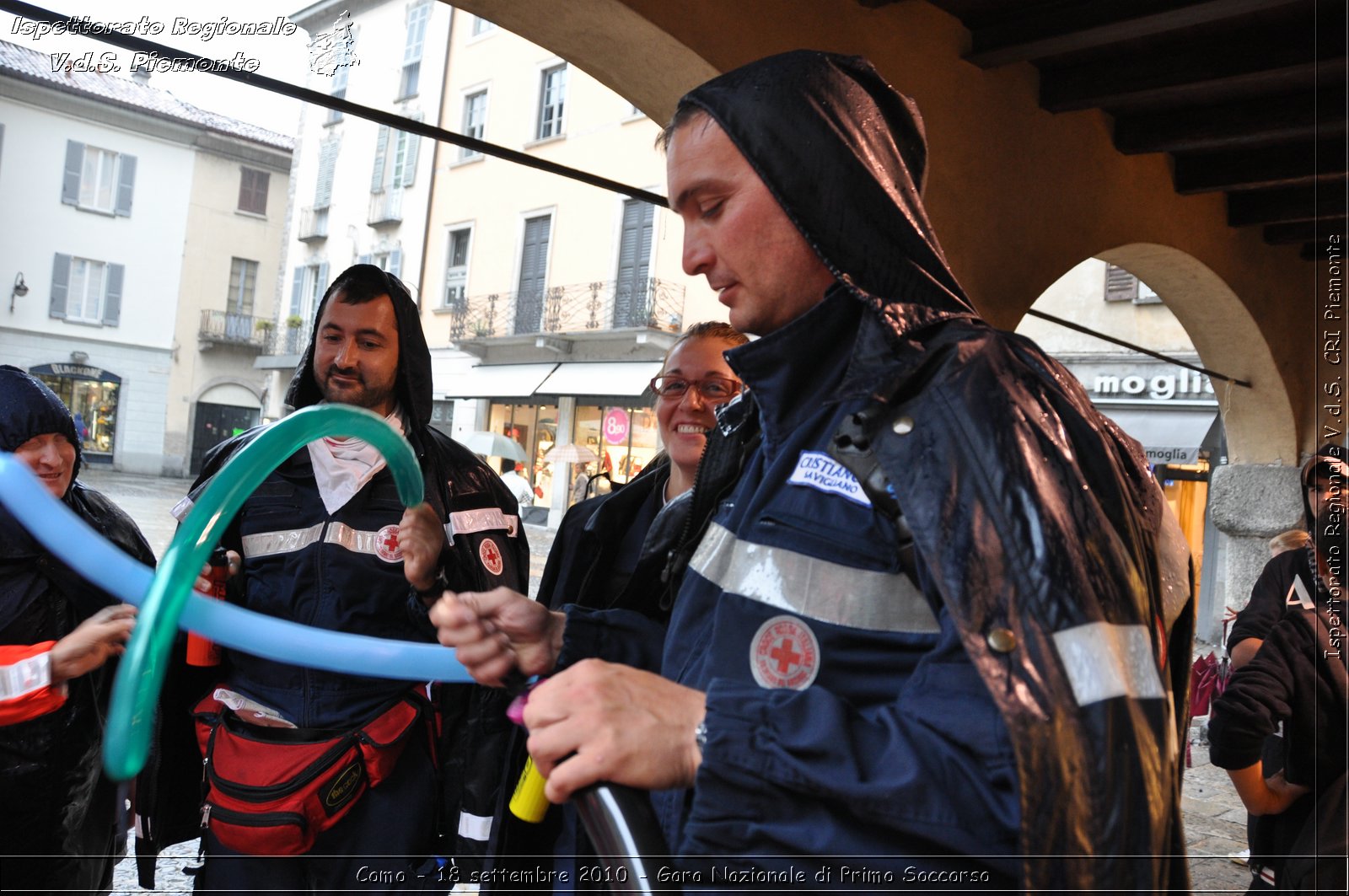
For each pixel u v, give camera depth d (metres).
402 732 1.83
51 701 1.61
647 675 0.74
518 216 21.88
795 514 0.81
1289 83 4.56
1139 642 0.66
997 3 4.11
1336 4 3.95
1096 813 0.60
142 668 0.61
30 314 31.34
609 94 20.31
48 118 31.30
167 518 16.56
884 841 0.66
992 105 4.44
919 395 0.77
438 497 2.02
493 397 22.03
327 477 1.93
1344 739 1.79
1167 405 12.22
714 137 0.90
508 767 1.22
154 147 33.34
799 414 0.89
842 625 0.76
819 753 0.67
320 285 28.47
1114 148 5.27
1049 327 13.11
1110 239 5.24
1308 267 7.32
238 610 0.81
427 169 24.16
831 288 0.91
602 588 1.72
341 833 1.83
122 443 33.19
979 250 4.36
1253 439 7.47
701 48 3.28
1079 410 0.80
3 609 1.71
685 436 1.81
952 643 0.70
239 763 1.74
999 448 0.70
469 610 0.94
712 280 0.94
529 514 21.44
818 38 3.63
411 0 24.41
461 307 22.84
